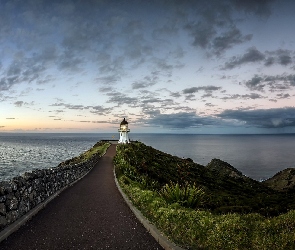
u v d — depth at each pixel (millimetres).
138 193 11797
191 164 49406
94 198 12289
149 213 9000
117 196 12938
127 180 17203
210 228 6598
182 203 10188
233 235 5996
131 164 28344
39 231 7250
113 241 6625
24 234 6984
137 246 6316
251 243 5668
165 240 6363
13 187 7691
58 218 8602
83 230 7438
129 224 8109
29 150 139500
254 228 6156
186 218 7461
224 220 6773
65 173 15891
